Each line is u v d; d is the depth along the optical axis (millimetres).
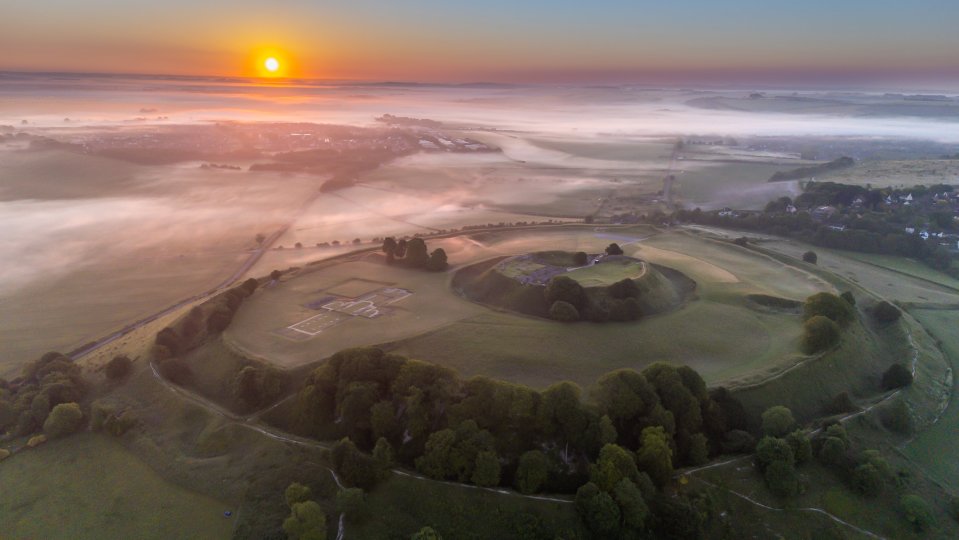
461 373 115812
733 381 113688
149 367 131750
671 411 99688
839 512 91625
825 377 120500
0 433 116875
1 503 97938
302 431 106500
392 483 90938
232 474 98875
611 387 100750
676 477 92625
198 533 88812
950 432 114125
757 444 99438
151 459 105938
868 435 107688
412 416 98875
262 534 85625
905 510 91688
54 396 122125
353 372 107125
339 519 86562
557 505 87188
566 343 127938
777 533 88188
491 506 87062
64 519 93562
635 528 84375
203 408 115938
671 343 129500
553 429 96062
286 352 128000
